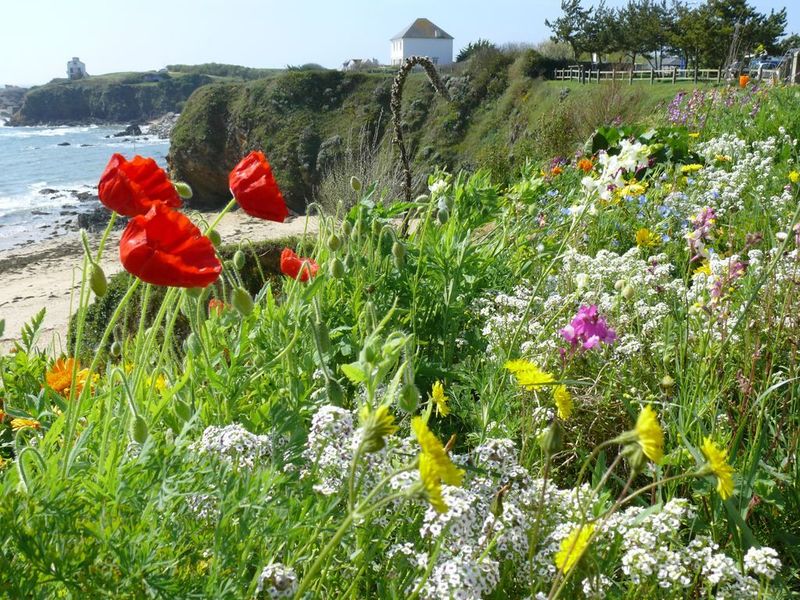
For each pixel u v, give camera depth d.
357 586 1.61
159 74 158.50
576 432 2.47
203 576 1.43
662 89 30.95
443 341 3.29
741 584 1.59
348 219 3.70
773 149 7.40
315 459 1.75
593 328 2.32
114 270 25.66
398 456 1.83
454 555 1.62
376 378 1.69
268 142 51.72
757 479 2.13
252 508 1.47
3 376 2.65
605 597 1.62
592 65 46.47
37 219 46.72
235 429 1.70
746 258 3.76
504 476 1.76
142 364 1.96
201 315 2.31
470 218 4.24
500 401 2.41
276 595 1.37
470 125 47.22
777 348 2.69
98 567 1.35
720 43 40.91
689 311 2.89
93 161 83.00
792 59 20.03
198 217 2.26
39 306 21.38
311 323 2.36
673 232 5.07
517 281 4.12
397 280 3.44
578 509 1.73
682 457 2.14
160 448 1.55
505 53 48.72
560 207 5.57
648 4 49.56
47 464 1.47
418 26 99.38
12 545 1.33
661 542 1.67
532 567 1.51
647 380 2.71
